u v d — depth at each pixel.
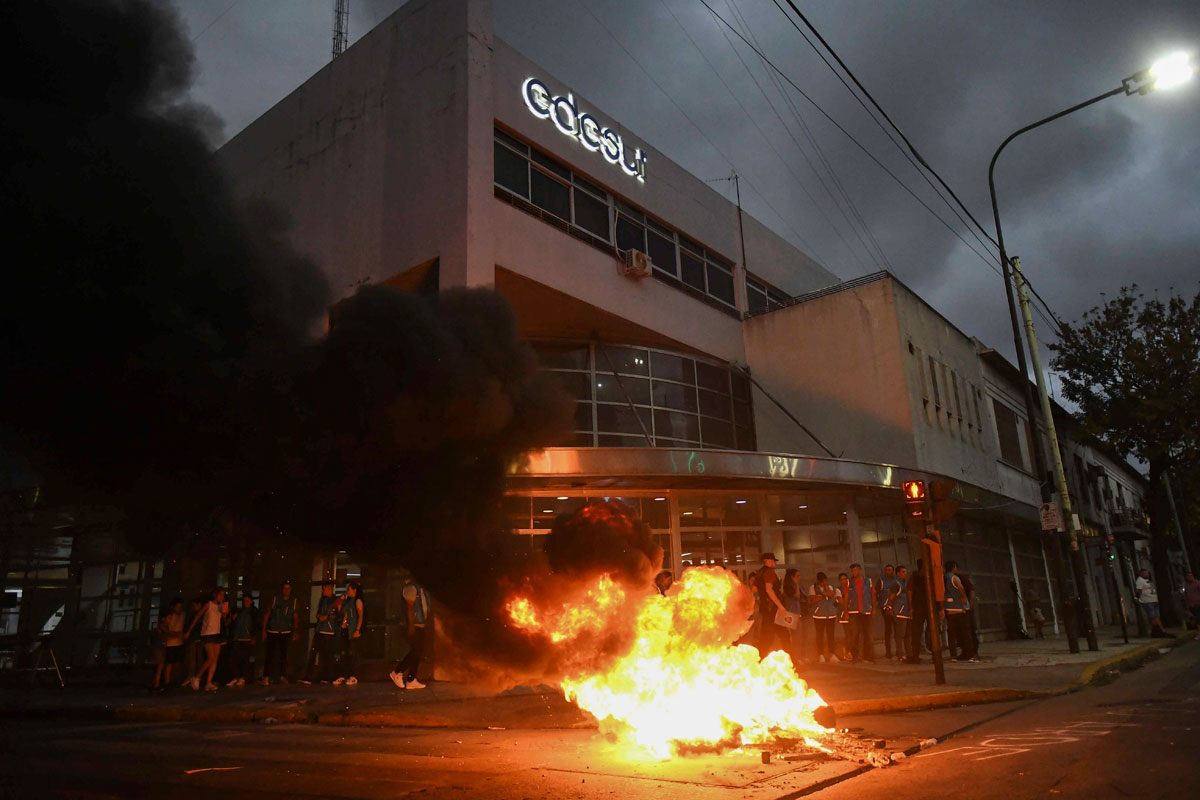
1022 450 29.03
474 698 10.63
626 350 19.52
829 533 16.67
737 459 14.63
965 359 24.81
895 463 19.73
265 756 7.17
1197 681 11.03
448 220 15.59
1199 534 51.12
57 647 17.80
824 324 21.41
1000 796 4.98
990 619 22.20
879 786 5.40
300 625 14.28
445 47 16.62
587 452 13.64
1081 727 7.50
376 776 6.05
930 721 8.29
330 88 19.11
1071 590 23.92
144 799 5.43
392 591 14.04
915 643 14.81
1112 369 29.28
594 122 19.20
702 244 22.12
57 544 18.09
